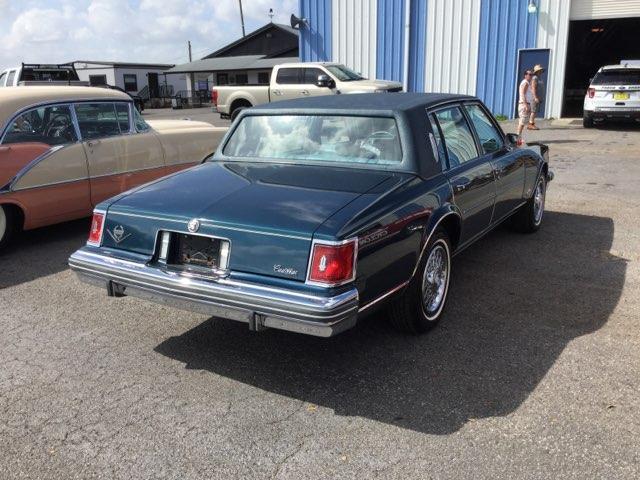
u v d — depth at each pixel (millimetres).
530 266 5590
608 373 3602
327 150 4305
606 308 4586
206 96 50438
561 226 7004
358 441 3000
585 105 16641
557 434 3018
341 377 3631
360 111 4289
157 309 4723
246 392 3480
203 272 3416
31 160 6074
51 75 18266
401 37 21344
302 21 22797
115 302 4875
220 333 4266
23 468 2832
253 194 3664
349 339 4121
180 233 3494
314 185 3781
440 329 4262
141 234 3646
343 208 3373
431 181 4086
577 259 5773
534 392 3408
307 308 3049
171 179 4188
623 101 15961
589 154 12320
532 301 4750
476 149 5062
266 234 3221
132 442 3020
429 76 21234
